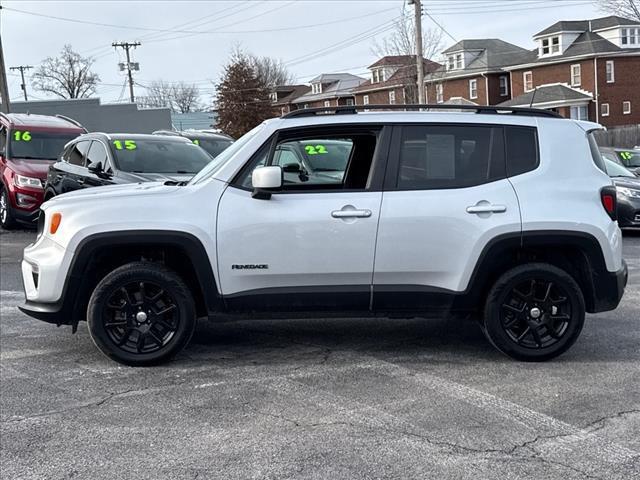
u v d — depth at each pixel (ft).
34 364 18.30
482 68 185.16
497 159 17.81
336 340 20.31
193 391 16.17
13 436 13.78
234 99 229.25
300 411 14.90
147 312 17.74
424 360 18.38
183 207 17.31
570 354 18.81
